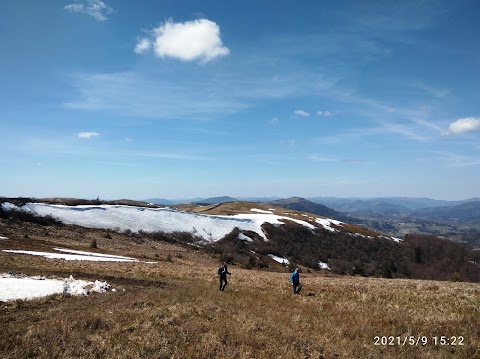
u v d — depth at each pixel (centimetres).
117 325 1303
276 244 9975
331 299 2202
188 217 9912
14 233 5509
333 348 1201
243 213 13112
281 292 2516
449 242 13700
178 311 1552
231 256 7719
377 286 2853
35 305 1633
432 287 2712
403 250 12838
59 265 3256
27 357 1009
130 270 3466
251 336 1259
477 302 2019
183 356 1063
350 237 12338
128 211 9012
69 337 1148
